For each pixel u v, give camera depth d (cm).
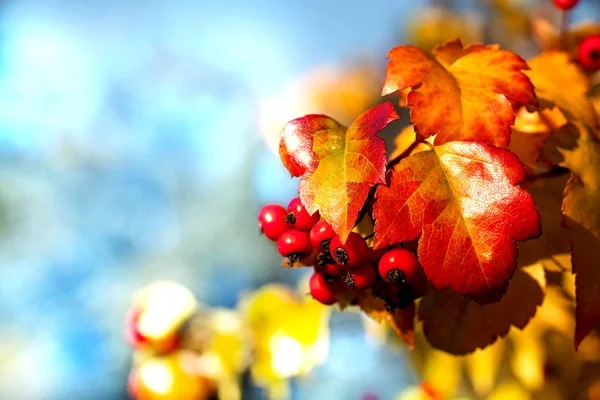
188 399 62
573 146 43
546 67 46
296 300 65
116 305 151
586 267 41
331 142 40
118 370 146
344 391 94
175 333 64
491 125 41
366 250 40
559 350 63
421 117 41
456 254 39
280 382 64
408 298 40
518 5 76
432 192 39
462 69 42
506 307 44
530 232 39
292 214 41
